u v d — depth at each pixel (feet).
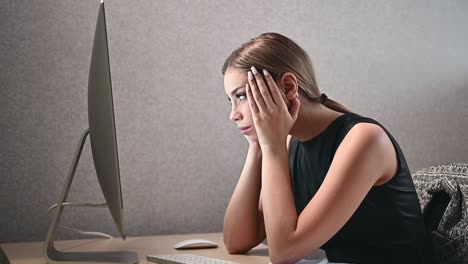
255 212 5.60
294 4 8.05
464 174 5.25
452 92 8.71
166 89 7.61
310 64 4.96
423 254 4.81
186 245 5.85
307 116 4.87
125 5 7.47
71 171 5.17
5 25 7.13
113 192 4.37
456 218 5.14
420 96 8.57
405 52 8.50
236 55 4.84
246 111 4.83
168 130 7.62
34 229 7.22
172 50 7.63
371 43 8.35
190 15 7.70
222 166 7.83
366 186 4.39
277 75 4.70
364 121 4.67
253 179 5.66
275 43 4.78
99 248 6.04
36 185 7.22
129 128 7.47
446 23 8.70
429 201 5.51
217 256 5.40
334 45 8.19
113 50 7.42
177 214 7.64
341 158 4.42
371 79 8.35
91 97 4.91
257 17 7.93
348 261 4.81
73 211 7.32
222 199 7.83
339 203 4.30
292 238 4.33
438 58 8.66
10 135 7.14
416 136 8.54
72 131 7.34
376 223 4.62
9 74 7.13
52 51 7.26
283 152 4.62
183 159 7.68
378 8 8.39
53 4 7.27
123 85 7.45
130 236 7.45
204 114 7.76
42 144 7.23
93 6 7.40
